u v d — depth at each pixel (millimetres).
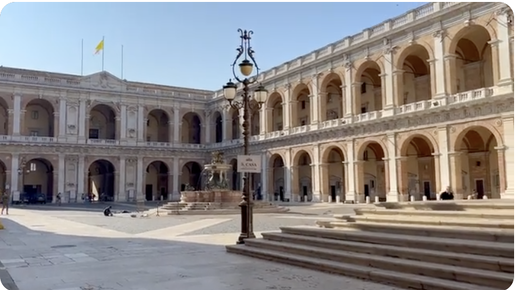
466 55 44344
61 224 27938
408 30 43188
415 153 50000
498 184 41531
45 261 13656
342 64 50969
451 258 10070
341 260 11906
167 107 73875
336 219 16797
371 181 55031
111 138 74312
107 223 28438
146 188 77688
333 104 59562
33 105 69312
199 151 75562
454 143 38594
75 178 65875
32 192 68750
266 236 15664
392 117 43625
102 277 11141
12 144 61219
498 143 35125
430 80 44938
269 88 62562
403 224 13594
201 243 17641
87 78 67812
